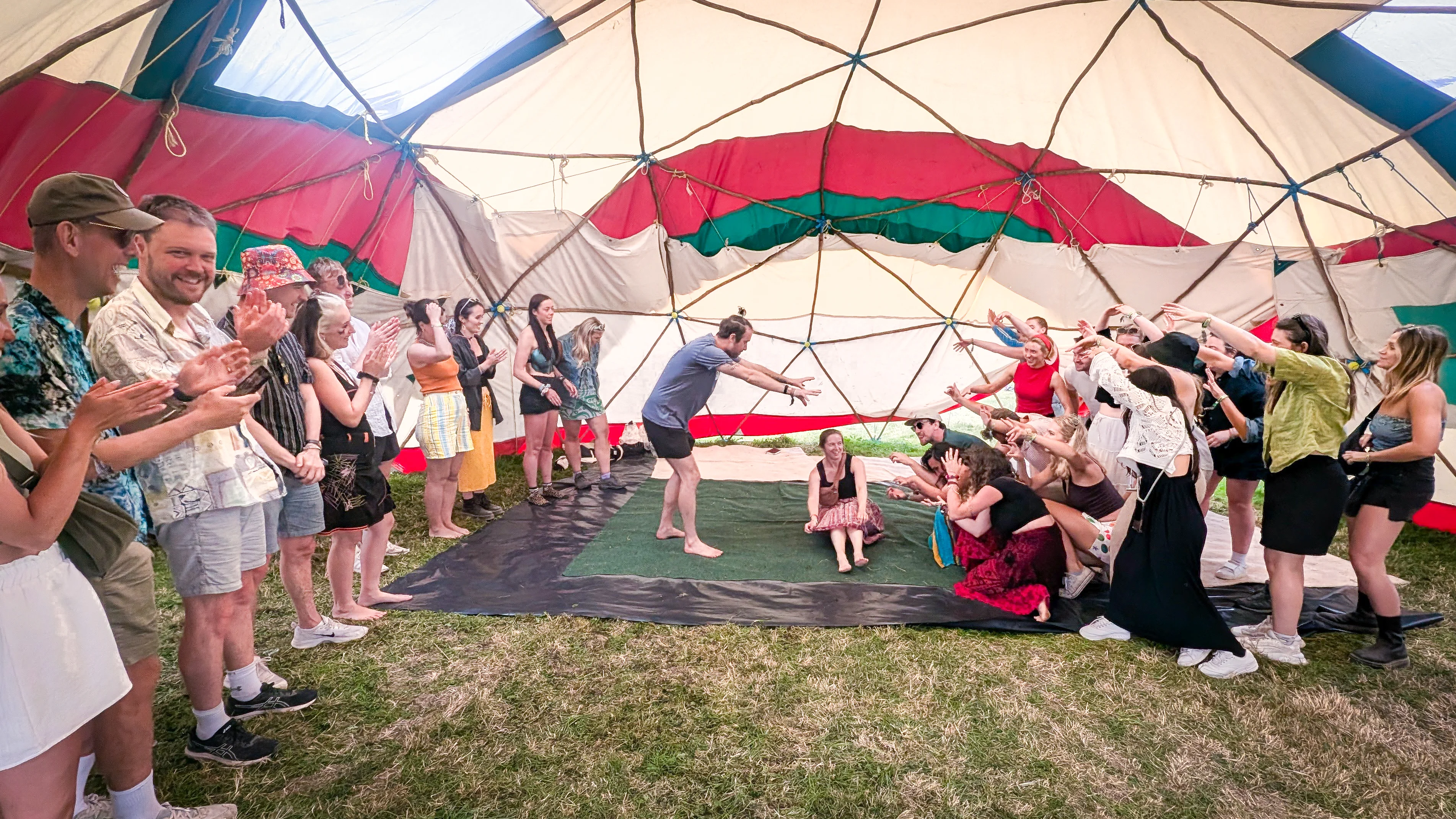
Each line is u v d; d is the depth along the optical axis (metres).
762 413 10.43
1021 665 3.84
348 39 4.54
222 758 2.91
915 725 3.29
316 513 3.77
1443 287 6.30
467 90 5.82
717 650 3.99
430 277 7.60
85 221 2.02
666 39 6.02
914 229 8.34
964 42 6.18
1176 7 5.43
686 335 9.60
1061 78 6.41
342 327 3.74
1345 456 3.98
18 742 1.67
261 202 5.36
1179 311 4.12
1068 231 8.00
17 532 1.60
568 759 3.03
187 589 2.71
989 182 7.78
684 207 8.12
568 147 7.06
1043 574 4.48
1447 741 3.20
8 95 3.32
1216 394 4.74
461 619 4.34
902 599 4.68
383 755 3.03
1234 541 5.12
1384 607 3.86
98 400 1.68
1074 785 2.88
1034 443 5.57
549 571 5.17
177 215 2.43
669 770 2.96
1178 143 6.75
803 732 3.22
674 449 5.41
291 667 3.73
